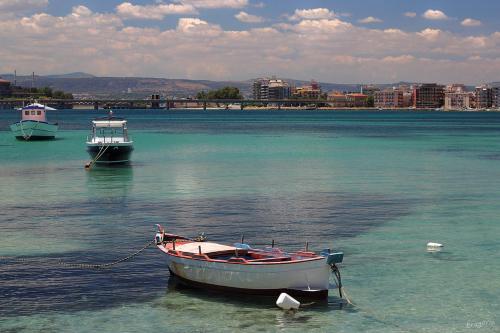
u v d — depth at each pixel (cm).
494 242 3966
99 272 3328
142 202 5344
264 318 2739
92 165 8162
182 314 2773
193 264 3062
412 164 8638
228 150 10862
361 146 12094
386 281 3188
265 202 5353
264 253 3111
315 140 13900
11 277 3241
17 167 7994
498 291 3062
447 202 5412
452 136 15988
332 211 4953
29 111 12744
